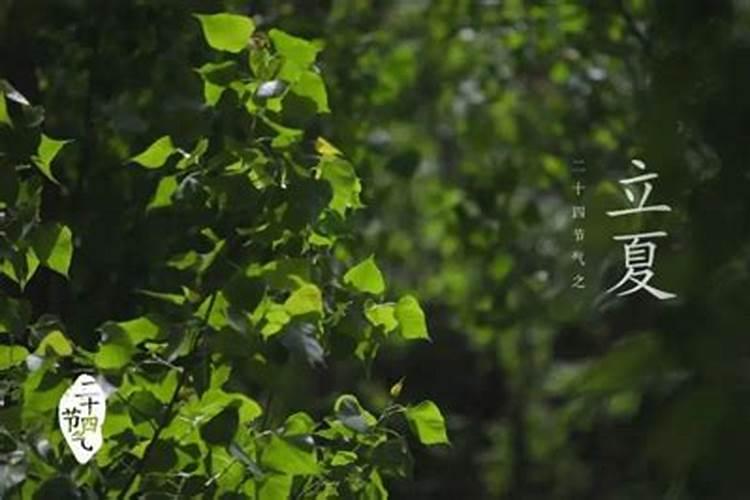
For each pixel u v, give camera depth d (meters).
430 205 13.06
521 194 13.24
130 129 7.71
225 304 6.05
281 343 5.96
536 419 16.70
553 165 12.37
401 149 12.24
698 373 3.62
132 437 6.08
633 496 15.36
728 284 3.70
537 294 12.06
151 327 6.12
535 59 12.42
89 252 7.99
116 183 8.20
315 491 6.33
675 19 4.03
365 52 11.12
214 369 6.19
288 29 9.21
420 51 13.38
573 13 11.14
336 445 6.33
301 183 6.18
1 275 7.70
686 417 3.51
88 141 8.25
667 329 3.65
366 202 10.44
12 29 8.58
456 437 17.75
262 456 6.06
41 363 6.01
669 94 3.98
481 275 13.14
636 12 10.70
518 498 17.64
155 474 6.08
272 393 6.27
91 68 8.39
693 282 3.76
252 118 6.36
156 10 8.22
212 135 6.85
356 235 9.23
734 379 3.58
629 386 3.66
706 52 3.97
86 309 8.02
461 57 13.36
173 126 6.82
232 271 6.52
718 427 3.47
